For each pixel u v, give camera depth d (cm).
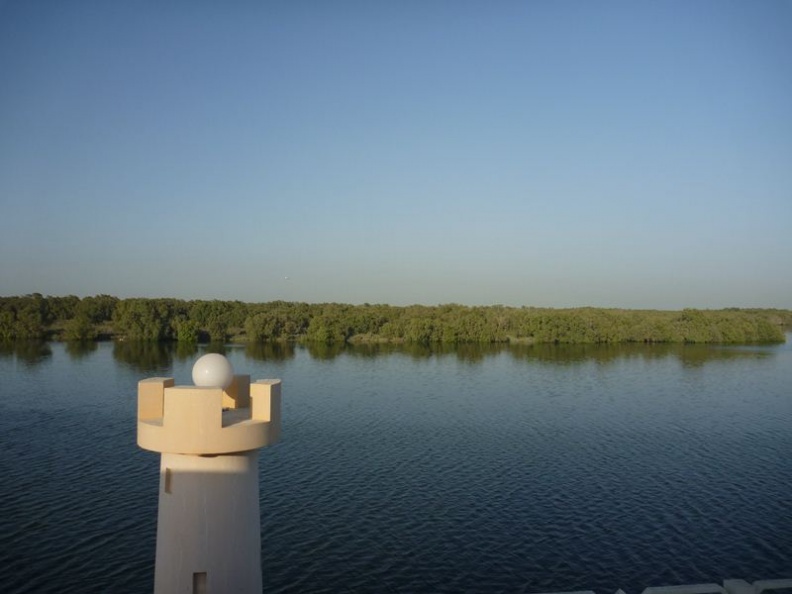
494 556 3259
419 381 8888
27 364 9888
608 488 4288
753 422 6381
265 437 1141
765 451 5253
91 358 10706
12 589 2862
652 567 3158
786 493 4203
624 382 8962
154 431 1088
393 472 4597
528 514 3806
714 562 3216
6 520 3622
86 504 3869
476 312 15612
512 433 5819
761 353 13000
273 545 3362
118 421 5969
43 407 6612
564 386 8569
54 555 3198
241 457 1134
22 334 13662
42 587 2888
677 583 3000
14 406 6669
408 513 3806
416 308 16925
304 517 3734
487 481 4406
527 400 7512
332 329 14162
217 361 1204
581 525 3653
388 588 2947
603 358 11938
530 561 3216
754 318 16025
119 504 3872
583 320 14625
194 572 1105
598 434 5816
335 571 3094
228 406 1270
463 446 5331
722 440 5628
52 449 5025
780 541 3447
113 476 4391
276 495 4106
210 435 1082
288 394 7794
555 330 14312
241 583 1130
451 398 7594
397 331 14475
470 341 14512
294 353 12219
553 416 6606
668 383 8888
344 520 3694
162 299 15312
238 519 1127
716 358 12075
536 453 5141
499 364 10894
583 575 3080
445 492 4181
